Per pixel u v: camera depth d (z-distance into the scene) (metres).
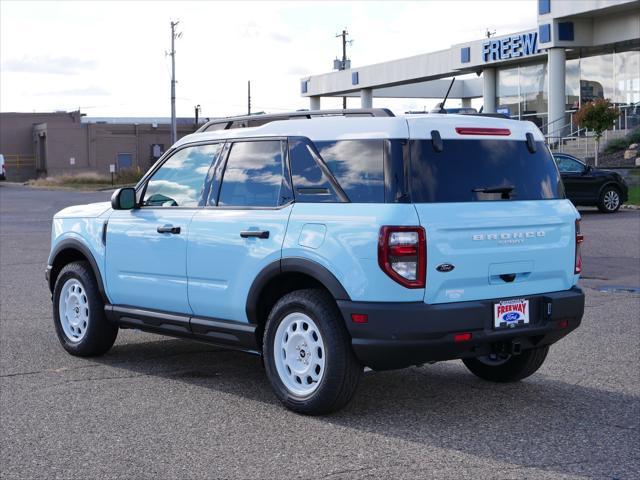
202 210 7.02
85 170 79.00
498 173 6.24
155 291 7.34
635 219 22.16
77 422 6.11
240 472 5.08
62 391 6.96
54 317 8.41
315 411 6.13
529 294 6.27
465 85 52.84
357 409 6.40
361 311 5.77
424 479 4.94
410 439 5.67
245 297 6.54
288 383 6.32
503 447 5.50
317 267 6.01
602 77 37.84
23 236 21.06
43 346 8.70
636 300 11.09
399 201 5.81
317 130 6.38
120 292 7.70
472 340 5.89
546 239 6.34
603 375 7.38
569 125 37.31
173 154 7.49
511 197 6.25
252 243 6.48
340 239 5.92
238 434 5.81
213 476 5.02
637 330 9.23
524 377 7.05
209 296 6.85
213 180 7.04
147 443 5.63
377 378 7.38
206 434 5.81
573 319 6.44
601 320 9.78
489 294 6.05
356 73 49.44
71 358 8.19
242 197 6.77
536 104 40.97
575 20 35.66
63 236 8.26
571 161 24.33
